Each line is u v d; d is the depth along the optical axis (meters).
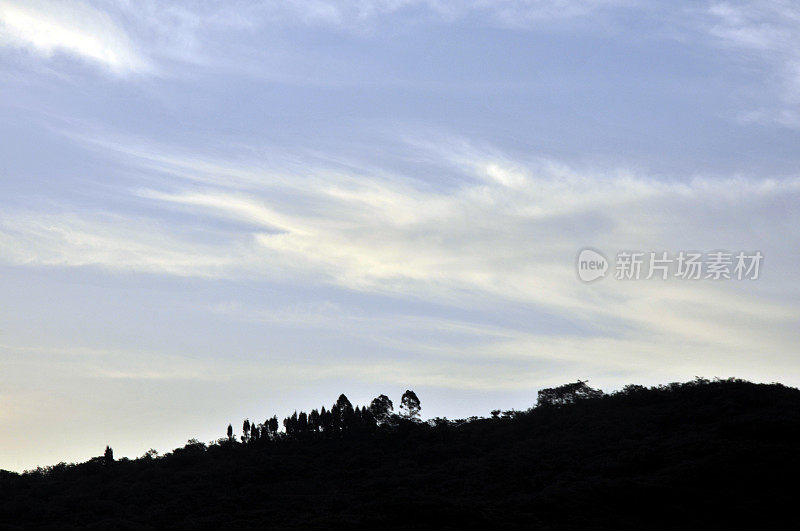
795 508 94.12
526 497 106.44
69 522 114.81
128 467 142.38
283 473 130.62
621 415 134.62
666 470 106.31
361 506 107.44
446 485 117.31
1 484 136.25
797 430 113.56
